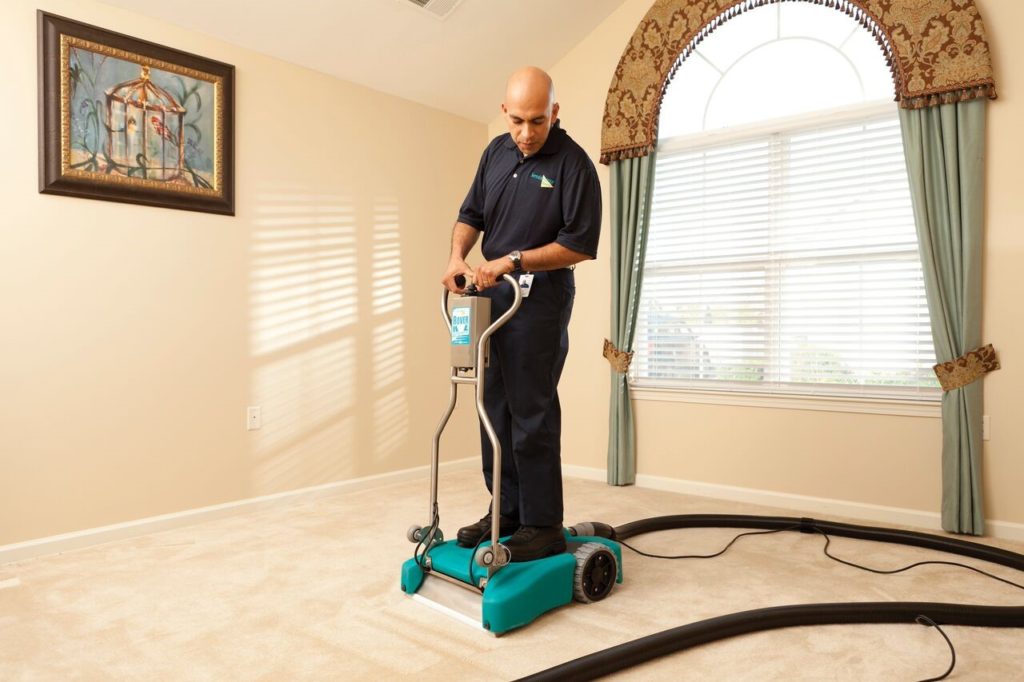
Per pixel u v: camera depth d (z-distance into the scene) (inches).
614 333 154.4
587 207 79.6
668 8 148.0
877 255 129.0
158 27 115.9
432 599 80.5
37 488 101.8
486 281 76.3
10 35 100.0
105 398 109.0
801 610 74.3
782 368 139.7
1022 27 113.3
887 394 127.0
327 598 82.4
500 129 179.6
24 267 101.0
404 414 157.2
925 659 66.7
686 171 152.3
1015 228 113.4
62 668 64.6
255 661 66.1
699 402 146.5
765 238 142.0
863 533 109.3
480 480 156.3
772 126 139.5
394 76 150.5
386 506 131.0
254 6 120.3
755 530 115.6
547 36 156.4
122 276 111.3
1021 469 112.8
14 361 100.0
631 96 152.6
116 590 85.3
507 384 81.2
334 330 142.9
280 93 133.7
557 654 67.7
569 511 129.6
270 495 130.9
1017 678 62.7
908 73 119.7
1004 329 114.1
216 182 122.7
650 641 66.1
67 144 104.6
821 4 130.9
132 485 111.8
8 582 88.6
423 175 162.9
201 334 121.1
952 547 101.7
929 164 118.7
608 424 159.3
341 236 144.3
